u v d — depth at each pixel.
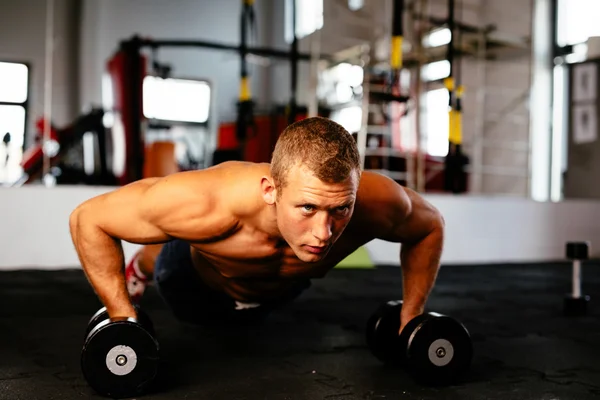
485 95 6.86
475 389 1.51
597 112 6.11
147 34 8.55
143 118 5.45
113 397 1.40
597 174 6.09
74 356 1.81
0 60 7.30
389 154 5.41
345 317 2.49
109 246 1.40
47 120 4.72
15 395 1.42
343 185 1.12
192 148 8.43
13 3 7.38
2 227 3.90
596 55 6.06
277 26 9.39
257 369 1.67
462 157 4.70
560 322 2.50
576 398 1.46
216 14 9.09
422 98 6.62
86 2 7.88
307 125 1.15
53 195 3.98
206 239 1.39
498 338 2.17
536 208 5.16
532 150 6.38
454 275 4.13
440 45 6.54
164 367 1.68
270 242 1.41
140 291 2.06
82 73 7.80
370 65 6.26
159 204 1.33
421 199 1.57
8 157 5.00
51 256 3.98
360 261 4.44
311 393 1.45
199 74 8.94
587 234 5.40
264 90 9.50
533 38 6.39
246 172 1.35
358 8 7.72
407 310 1.63
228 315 1.90
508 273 4.26
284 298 1.79
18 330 2.20
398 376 1.61
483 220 4.95
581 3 6.22
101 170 5.37
